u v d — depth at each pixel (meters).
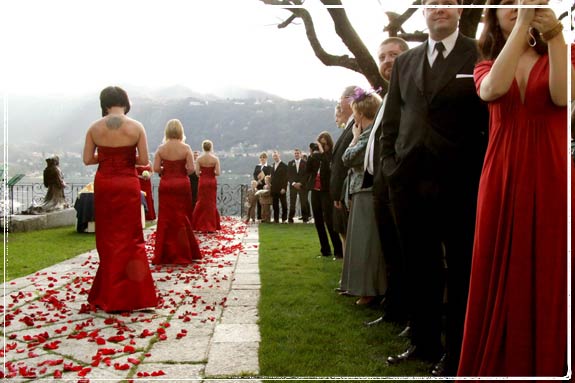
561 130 2.00
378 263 4.23
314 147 9.44
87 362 3.17
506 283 2.00
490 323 2.04
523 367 1.95
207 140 11.55
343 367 2.96
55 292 5.17
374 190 3.71
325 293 5.02
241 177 19.62
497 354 2.02
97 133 4.53
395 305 3.87
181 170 7.19
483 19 2.27
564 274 1.91
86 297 5.02
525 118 2.01
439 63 2.80
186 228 7.20
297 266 6.82
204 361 3.16
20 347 3.45
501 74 1.94
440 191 2.72
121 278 4.46
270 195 14.88
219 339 3.61
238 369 2.99
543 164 1.97
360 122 4.44
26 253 8.02
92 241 9.68
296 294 4.96
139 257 4.55
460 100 2.70
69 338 3.66
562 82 1.88
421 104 2.80
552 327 1.91
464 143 2.70
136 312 4.44
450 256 2.78
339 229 5.20
